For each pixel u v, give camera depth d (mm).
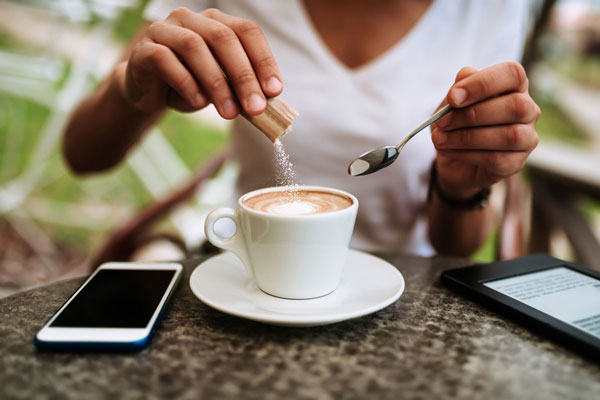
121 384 312
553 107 2258
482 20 744
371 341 360
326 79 729
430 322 387
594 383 319
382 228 768
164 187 1435
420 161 731
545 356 345
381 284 419
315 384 314
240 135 772
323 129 730
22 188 1490
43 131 1768
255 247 401
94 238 1503
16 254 1352
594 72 2281
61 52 1861
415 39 724
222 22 458
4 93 1698
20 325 375
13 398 299
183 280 459
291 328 376
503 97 445
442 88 740
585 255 828
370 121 727
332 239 392
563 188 860
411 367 332
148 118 690
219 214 419
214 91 429
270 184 762
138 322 361
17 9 1922
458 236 685
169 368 327
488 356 344
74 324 356
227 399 300
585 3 2166
